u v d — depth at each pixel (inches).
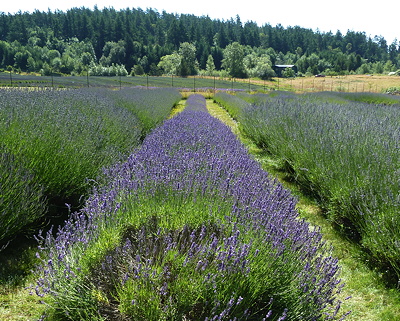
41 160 148.6
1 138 151.7
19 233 135.9
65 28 5812.0
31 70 4082.2
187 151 190.5
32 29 5639.8
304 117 279.4
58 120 195.6
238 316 77.2
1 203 115.0
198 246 91.2
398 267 120.6
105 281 87.7
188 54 3796.8
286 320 79.4
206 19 7268.7
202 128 275.0
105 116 267.1
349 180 158.1
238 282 77.9
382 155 168.9
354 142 187.6
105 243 95.0
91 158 174.9
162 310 75.1
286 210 118.4
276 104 388.5
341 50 6811.0
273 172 255.8
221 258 79.7
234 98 852.6
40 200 146.9
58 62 4020.7
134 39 5388.8
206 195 119.7
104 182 148.5
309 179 196.7
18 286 105.0
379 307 107.5
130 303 76.0
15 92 280.1
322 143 199.2
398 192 138.2
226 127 316.2
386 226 125.3
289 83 2849.4
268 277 83.8
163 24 6604.3
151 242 99.7
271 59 5334.6
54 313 89.4
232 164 159.8
